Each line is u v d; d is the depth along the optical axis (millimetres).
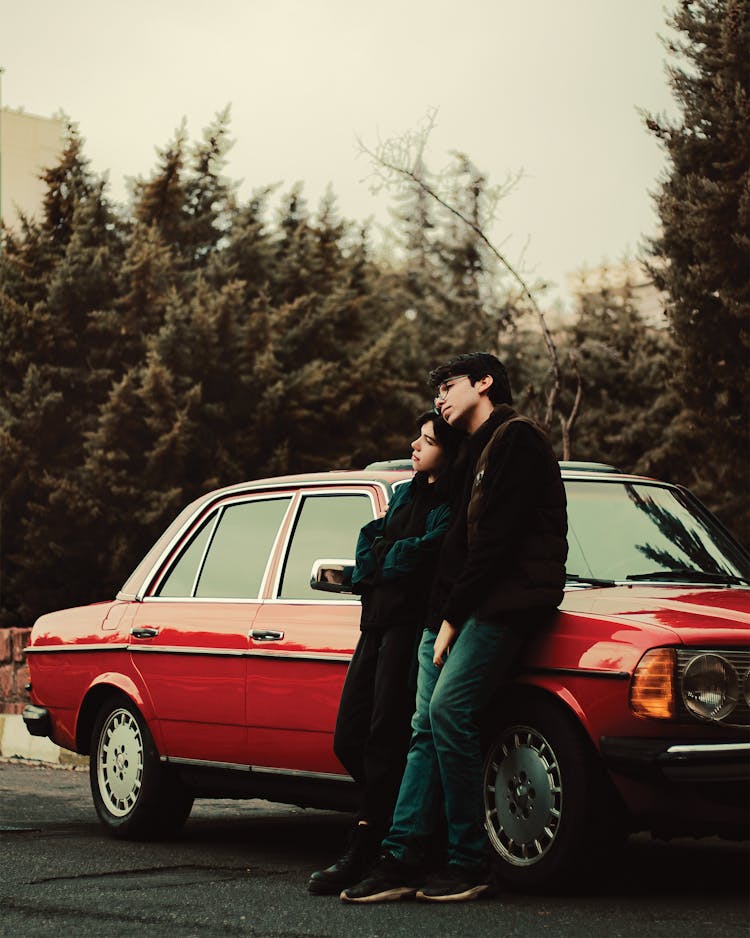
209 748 6289
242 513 6664
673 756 4656
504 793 5148
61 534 17953
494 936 4309
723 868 5812
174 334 18500
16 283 19641
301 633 5840
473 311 23859
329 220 22406
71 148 21016
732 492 16219
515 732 5117
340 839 6828
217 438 18453
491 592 4785
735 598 5309
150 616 6754
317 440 19359
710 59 13328
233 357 19125
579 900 4914
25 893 5062
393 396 20344
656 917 4613
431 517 5051
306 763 5770
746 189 13000
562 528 4875
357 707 5133
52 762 10688
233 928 4441
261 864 5871
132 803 6746
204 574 6664
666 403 20156
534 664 5008
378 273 24812
